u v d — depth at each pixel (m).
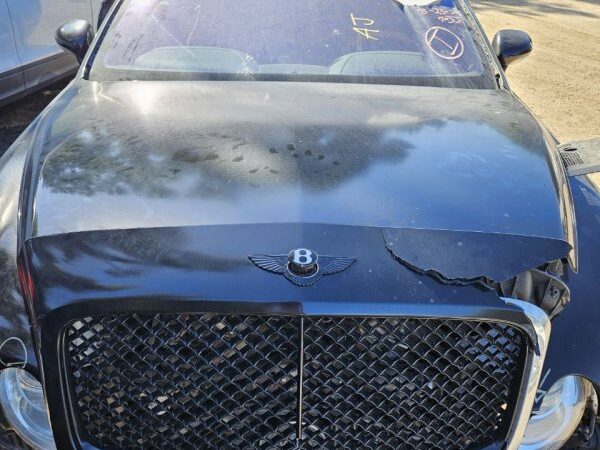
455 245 1.76
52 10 5.43
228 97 2.52
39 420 1.79
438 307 1.62
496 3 14.07
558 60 9.72
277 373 1.62
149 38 2.90
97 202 1.85
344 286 1.62
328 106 2.48
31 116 5.55
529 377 1.70
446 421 1.72
